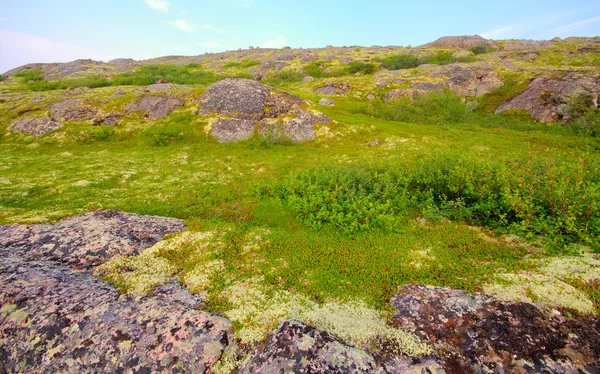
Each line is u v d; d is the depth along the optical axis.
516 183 14.69
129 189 21.75
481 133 36.38
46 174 24.34
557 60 69.06
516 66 61.16
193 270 11.25
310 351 7.29
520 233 12.52
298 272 11.13
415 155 28.61
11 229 13.83
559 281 9.10
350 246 12.97
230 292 9.99
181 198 20.14
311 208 16.09
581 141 31.34
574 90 41.28
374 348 7.64
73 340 7.88
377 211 14.86
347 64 91.88
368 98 56.16
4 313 8.48
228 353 7.82
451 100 45.50
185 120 37.00
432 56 89.12
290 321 8.35
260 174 25.12
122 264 11.51
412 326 8.28
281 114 38.06
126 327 8.11
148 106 39.28
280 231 14.70
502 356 7.05
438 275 10.62
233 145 33.25
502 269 10.35
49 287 9.52
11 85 77.00
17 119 37.59
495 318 7.95
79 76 86.06
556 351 7.04
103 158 29.20
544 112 42.06
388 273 10.87
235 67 106.44
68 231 13.55
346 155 30.03
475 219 15.03
